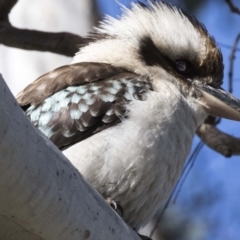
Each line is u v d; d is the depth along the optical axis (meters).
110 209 7.08
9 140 5.89
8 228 6.51
